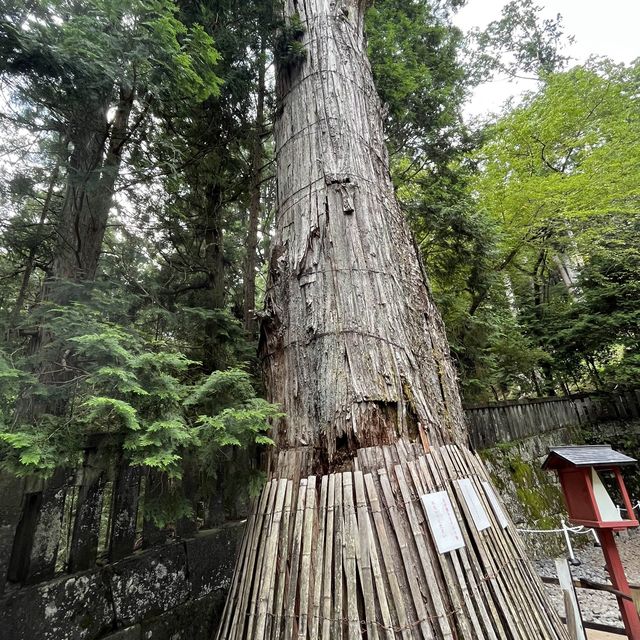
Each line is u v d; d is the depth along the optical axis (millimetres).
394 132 5609
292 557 1490
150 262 3949
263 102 4309
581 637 1864
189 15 2988
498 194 7914
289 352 2033
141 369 1784
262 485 1994
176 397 1746
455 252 5887
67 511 1802
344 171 2340
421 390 1954
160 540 2096
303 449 1777
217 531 2387
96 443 1803
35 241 2711
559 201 7469
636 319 7230
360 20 3266
